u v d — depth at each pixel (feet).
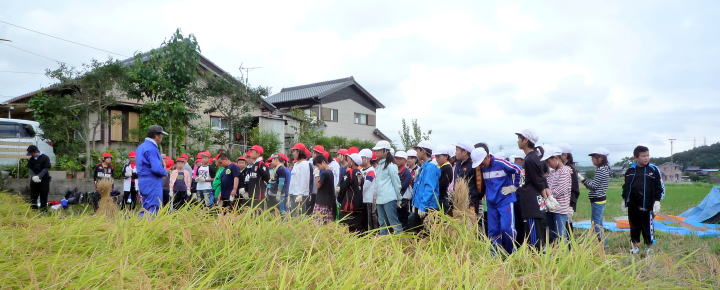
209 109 63.16
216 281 9.84
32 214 17.19
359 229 23.38
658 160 286.87
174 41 51.08
